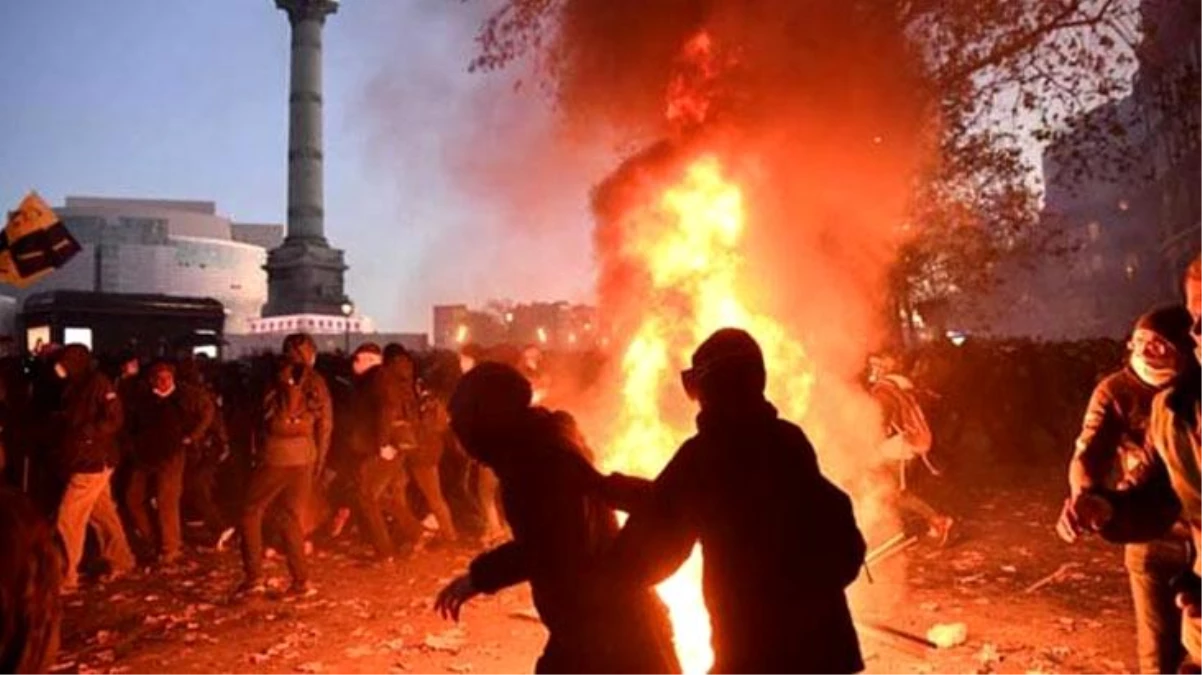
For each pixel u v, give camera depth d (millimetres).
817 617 2961
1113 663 5672
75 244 10023
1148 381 3926
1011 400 14844
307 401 7949
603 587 3129
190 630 7023
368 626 7000
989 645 5934
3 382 9258
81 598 8055
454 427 3219
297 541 7918
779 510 2979
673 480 3027
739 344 3129
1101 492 3330
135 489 9977
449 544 9836
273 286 86750
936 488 12742
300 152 87750
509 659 6125
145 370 9781
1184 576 3023
